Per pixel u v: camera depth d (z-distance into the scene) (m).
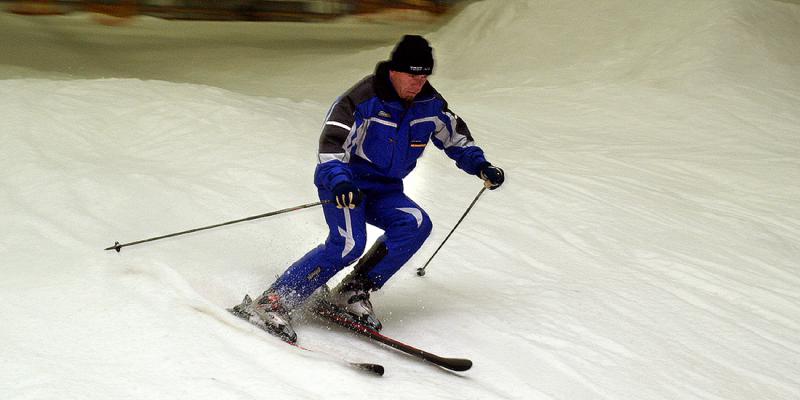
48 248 8.59
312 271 7.70
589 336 8.62
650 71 27.52
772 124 22.66
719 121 22.72
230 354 6.53
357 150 7.71
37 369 5.88
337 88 29.12
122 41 37.81
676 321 9.48
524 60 31.09
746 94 25.09
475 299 9.26
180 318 7.01
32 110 14.12
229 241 9.78
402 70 7.27
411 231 7.82
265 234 10.20
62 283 7.55
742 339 9.27
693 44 27.95
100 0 42.34
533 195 14.12
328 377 6.47
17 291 7.32
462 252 10.88
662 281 10.84
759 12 29.62
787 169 18.23
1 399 5.43
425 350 7.71
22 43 34.44
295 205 11.51
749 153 19.72
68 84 16.38
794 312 10.42
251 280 8.69
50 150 12.59
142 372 6.04
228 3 45.94
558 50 31.03
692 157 18.98
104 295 7.32
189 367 6.20
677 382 7.86
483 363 7.56
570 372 7.64
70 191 10.69
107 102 15.42
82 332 6.59
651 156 18.84
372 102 7.43
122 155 13.12
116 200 10.64
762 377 8.35
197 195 11.27
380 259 7.87
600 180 15.96
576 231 12.53
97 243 9.00
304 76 31.36
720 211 14.91
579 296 9.77
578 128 21.98
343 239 7.57
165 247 9.19
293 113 17.31
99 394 5.64
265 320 7.34
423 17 46.41
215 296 8.11
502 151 18.05
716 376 8.18
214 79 30.52
